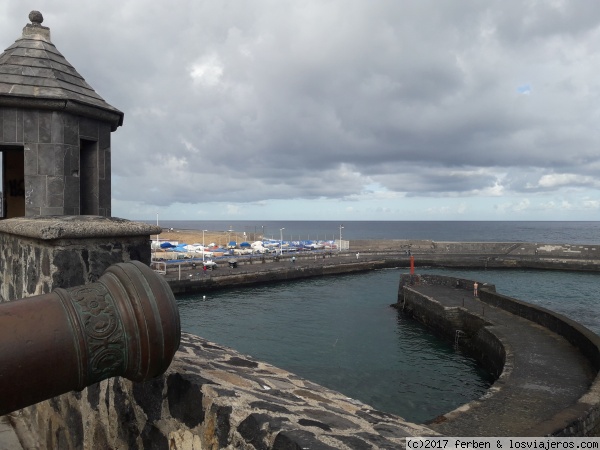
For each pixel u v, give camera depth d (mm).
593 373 12656
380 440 1977
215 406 2172
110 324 1997
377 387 16188
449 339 22328
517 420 9422
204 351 3236
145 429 2668
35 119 5816
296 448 1768
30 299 1998
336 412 2301
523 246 60594
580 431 8805
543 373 12664
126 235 3475
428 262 54000
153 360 2066
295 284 41844
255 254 61344
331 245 75625
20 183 7371
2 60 6023
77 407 3438
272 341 22250
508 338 16656
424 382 16703
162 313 2084
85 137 6281
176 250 60500
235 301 33312
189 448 2328
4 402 1795
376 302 33188
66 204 6020
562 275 47688
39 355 1842
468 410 9953
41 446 3990
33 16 6496
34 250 3650
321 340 22562
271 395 2389
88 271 3312
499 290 37938
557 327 17344
